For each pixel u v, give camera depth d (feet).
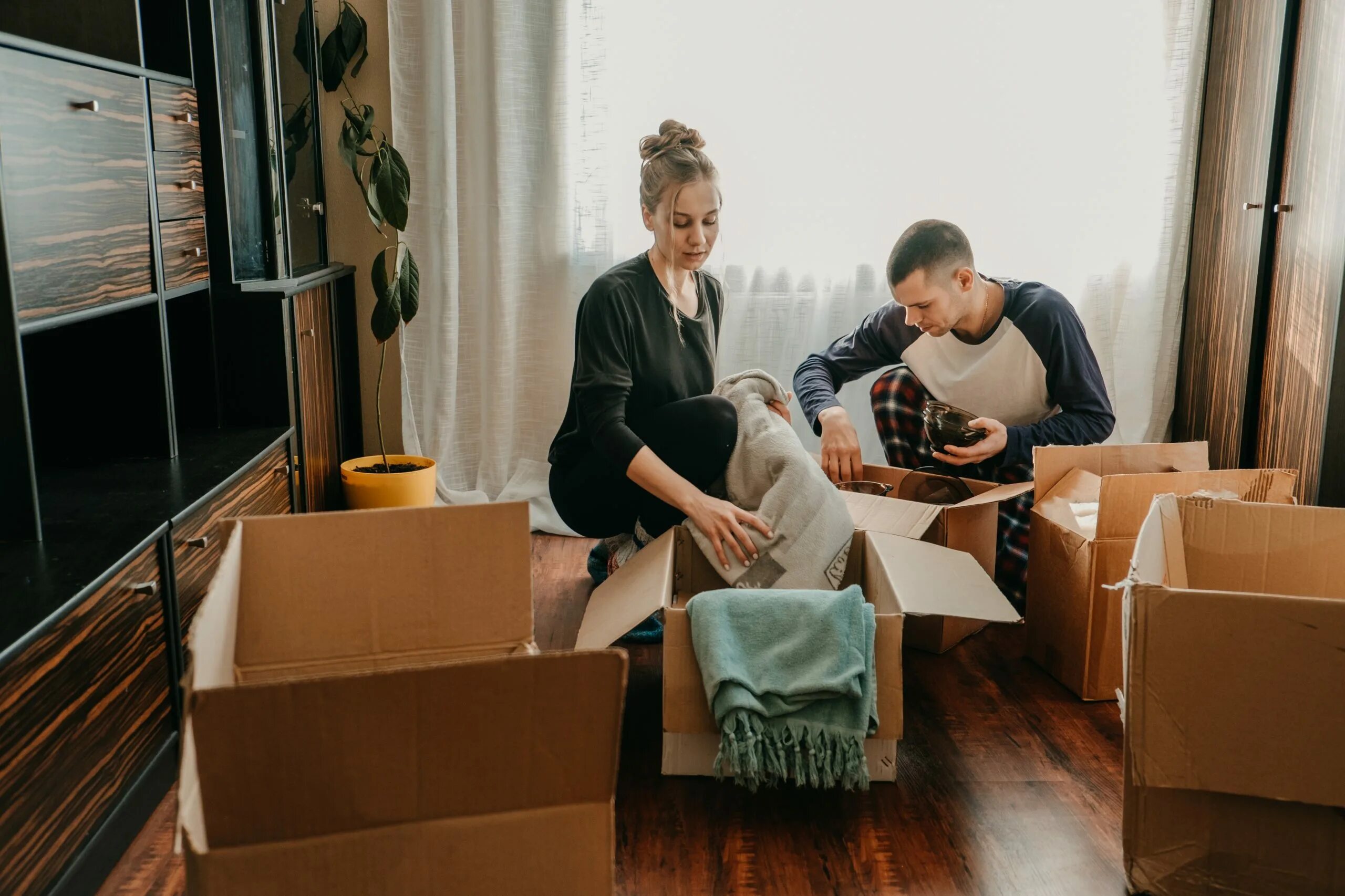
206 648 3.17
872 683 5.39
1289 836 4.32
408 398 10.26
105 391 6.88
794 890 4.77
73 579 4.54
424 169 9.89
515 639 4.19
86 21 6.32
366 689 2.65
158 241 6.56
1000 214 10.09
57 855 4.26
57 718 4.25
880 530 7.01
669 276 7.56
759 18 9.73
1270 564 5.36
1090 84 9.89
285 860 2.74
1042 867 4.96
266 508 7.62
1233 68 9.45
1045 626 7.19
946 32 9.78
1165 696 4.32
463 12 9.63
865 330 9.14
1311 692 4.08
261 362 8.19
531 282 10.19
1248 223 9.18
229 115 7.91
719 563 6.73
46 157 5.19
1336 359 7.96
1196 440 10.22
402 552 4.04
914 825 5.30
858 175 10.01
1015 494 7.27
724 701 5.27
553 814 2.90
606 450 7.14
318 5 9.97
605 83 9.76
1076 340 8.33
